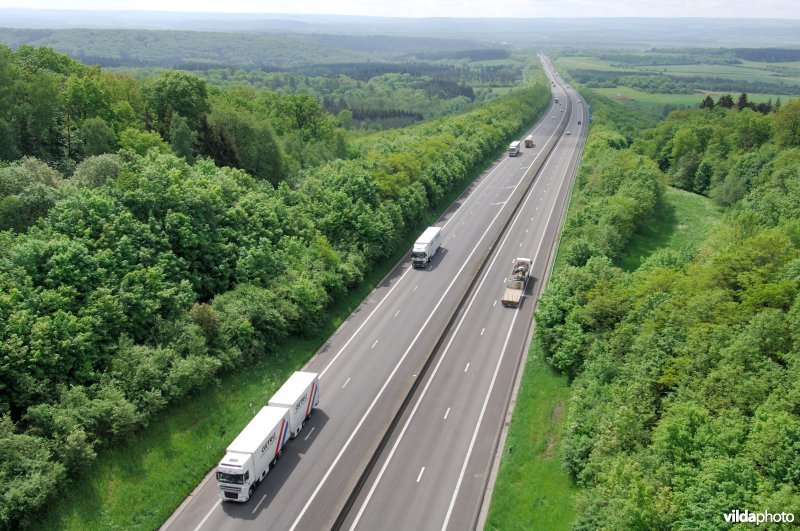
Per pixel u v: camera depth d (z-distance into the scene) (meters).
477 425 67.94
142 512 54.72
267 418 60.50
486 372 78.19
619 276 86.38
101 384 60.62
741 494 42.50
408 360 80.75
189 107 127.81
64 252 66.62
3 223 72.31
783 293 63.44
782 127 159.88
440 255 117.81
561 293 83.94
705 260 90.38
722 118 197.38
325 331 87.19
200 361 66.69
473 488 58.78
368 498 57.12
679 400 55.19
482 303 97.25
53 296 62.31
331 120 184.62
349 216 105.00
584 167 162.88
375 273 106.69
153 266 74.50
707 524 41.38
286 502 56.41
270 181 122.62
